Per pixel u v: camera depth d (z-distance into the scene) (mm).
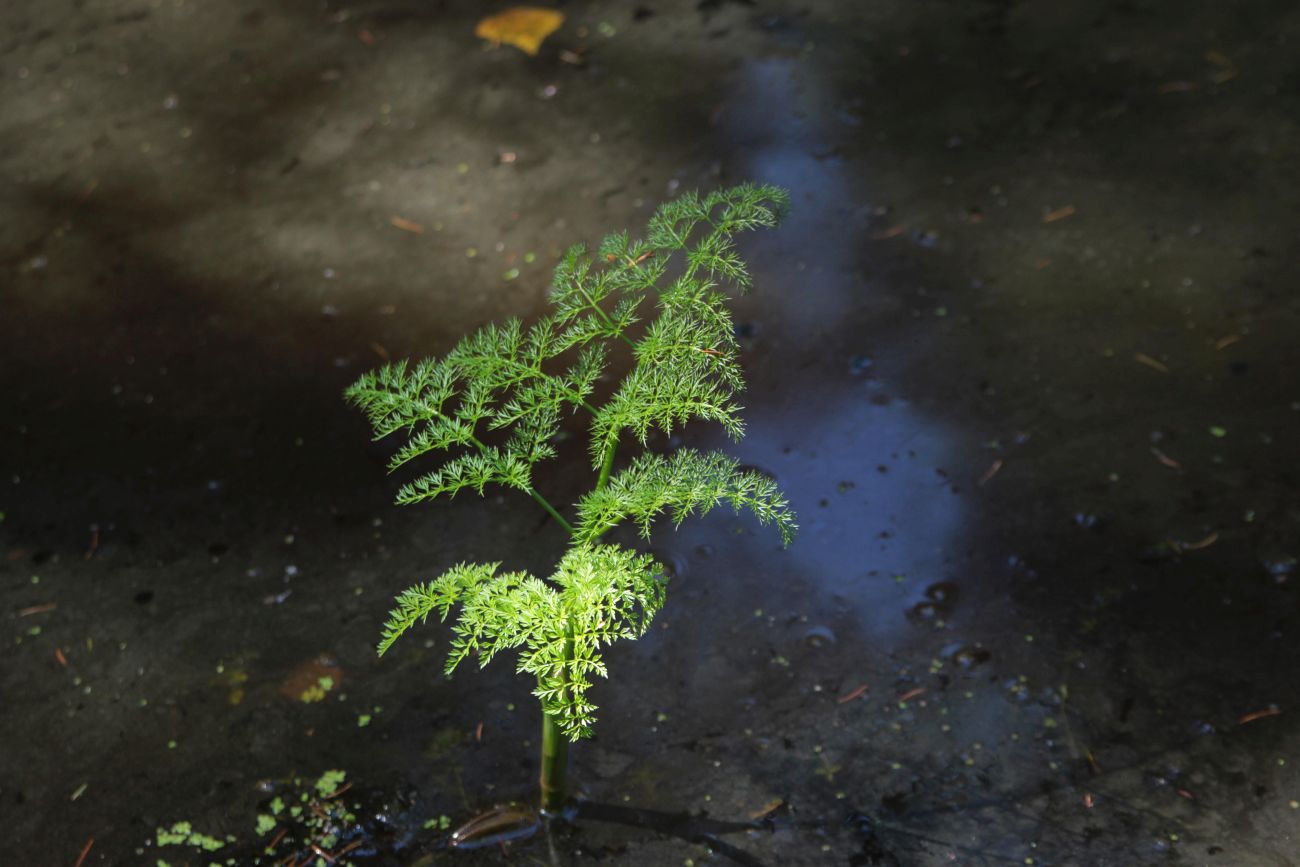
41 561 2594
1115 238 3232
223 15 4324
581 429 2859
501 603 1623
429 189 3547
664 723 2234
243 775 2180
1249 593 2381
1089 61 3871
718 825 2066
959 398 2852
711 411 1652
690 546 2572
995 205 3379
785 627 2393
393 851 2064
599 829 2070
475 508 2684
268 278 3275
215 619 2459
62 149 3752
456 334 3080
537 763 2182
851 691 2268
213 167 3666
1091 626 2348
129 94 3971
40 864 2055
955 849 2008
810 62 3979
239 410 2924
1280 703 2189
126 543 2627
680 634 2389
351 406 2924
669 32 4156
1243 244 3176
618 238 1768
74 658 2389
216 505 2707
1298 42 3842
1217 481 2596
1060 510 2574
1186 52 3865
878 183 3490
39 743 2238
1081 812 2047
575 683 1624
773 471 2719
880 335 3027
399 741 2227
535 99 3883
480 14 4285
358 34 4211
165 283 3271
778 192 1739
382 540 2615
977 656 2311
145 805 2137
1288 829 1996
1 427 2898
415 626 2436
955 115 3717
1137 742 2146
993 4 4172
